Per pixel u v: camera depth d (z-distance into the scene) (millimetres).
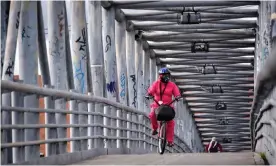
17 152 15367
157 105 22828
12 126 14656
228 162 18297
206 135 107250
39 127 16688
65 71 27516
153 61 63344
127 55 50594
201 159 19953
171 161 19406
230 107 92500
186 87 81812
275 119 14703
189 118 92312
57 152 18578
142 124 39031
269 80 11789
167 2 43531
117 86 41656
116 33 46750
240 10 46969
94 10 37531
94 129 24500
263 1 40219
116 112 30594
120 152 29703
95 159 21594
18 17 20750
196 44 56625
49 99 18188
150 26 51500
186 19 45594
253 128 32719
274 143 15148
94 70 36781
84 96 22312
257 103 22203
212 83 78812
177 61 68562
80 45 32688
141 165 17828
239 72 74750
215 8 45719
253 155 21781
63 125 19156
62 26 27703
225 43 58094
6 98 14852
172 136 23422
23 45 22031
